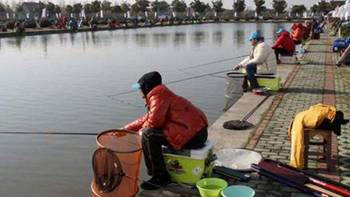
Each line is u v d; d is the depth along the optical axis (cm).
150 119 507
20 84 1428
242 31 5297
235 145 665
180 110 509
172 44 3181
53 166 663
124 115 982
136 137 511
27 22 5809
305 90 1124
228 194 460
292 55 1756
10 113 1012
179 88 1302
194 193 500
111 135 499
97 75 1617
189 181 514
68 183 599
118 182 480
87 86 1368
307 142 557
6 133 830
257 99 1008
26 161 687
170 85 1354
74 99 1162
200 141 512
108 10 10744
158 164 512
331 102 974
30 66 1941
